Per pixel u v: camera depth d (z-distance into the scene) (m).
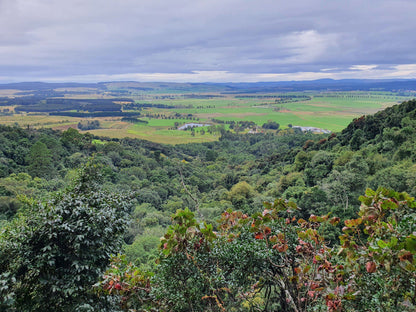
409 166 23.58
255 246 3.23
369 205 2.40
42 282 3.69
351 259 2.41
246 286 3.29
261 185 44.38
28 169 43.16
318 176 32.78
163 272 3.42
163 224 28.92
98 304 4.09
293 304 2.69
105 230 4.16
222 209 29.16
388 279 2.19
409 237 1.93
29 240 3.82
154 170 61.00
